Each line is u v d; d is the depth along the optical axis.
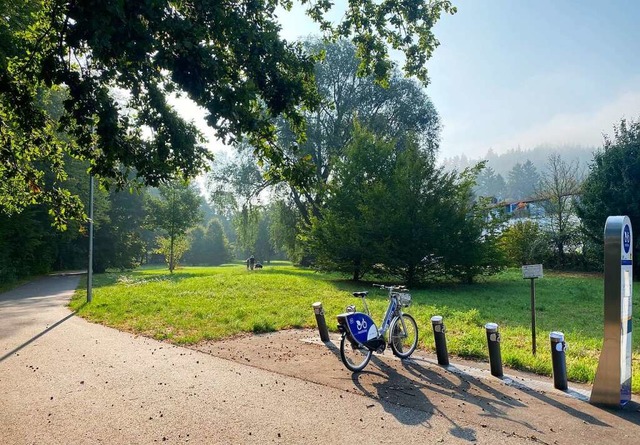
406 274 21.12
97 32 4.59
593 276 28.61
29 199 11.16
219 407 5.18
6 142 8.85
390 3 7.82
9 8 11.36
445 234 19.78
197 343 8.43
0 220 23.92
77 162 30.47
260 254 76.75
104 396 5.56
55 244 34.16
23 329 9.97
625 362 5.25
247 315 11.43
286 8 6.92
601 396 5.22
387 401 5.36
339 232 21.89
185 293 16.31
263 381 6.13
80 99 5.57
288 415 4.93
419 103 37.62
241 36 5.85
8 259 25.23
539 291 19.31
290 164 7.11
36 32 6.58
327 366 6.88
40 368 6.79
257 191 35.91
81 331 9.68
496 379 6.26
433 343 8.35
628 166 25.86
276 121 33.78
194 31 5.18
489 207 22.17
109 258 42.50
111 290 18.28
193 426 4.66
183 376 6.37
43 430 4.57
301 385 5.96
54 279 28.38
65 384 6.04
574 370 6.52
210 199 37.53
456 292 18.97
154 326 10.05
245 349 7.96
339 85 36.41
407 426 4.62
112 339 8.83
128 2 4.80
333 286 19.56
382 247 20.25
